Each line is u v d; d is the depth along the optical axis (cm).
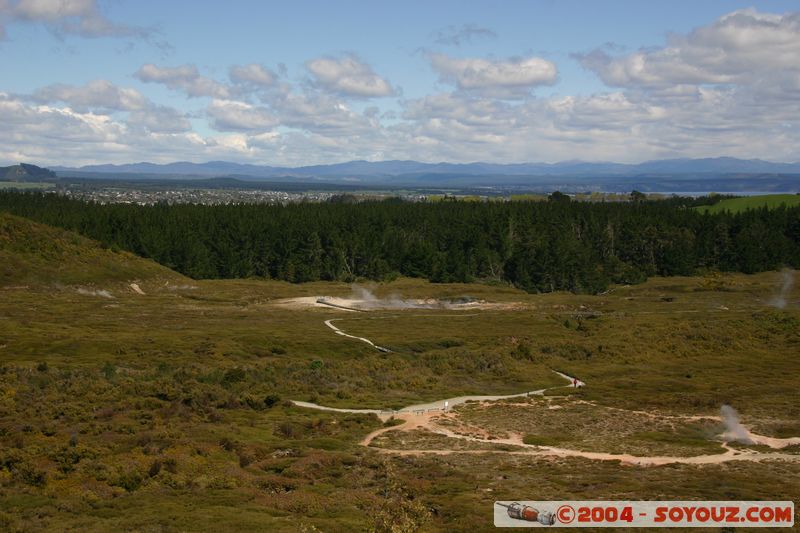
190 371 7550
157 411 5916
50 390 6359
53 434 4928
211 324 11119
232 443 5000
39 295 12825
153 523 3306
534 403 7250
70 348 8400
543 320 12562
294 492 4003
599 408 7006
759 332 11438
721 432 6038
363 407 6825
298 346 9562
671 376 8825
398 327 11612
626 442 5656
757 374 8894
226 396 6656
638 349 10212
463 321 12481
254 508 3644
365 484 4297
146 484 4012
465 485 4206
